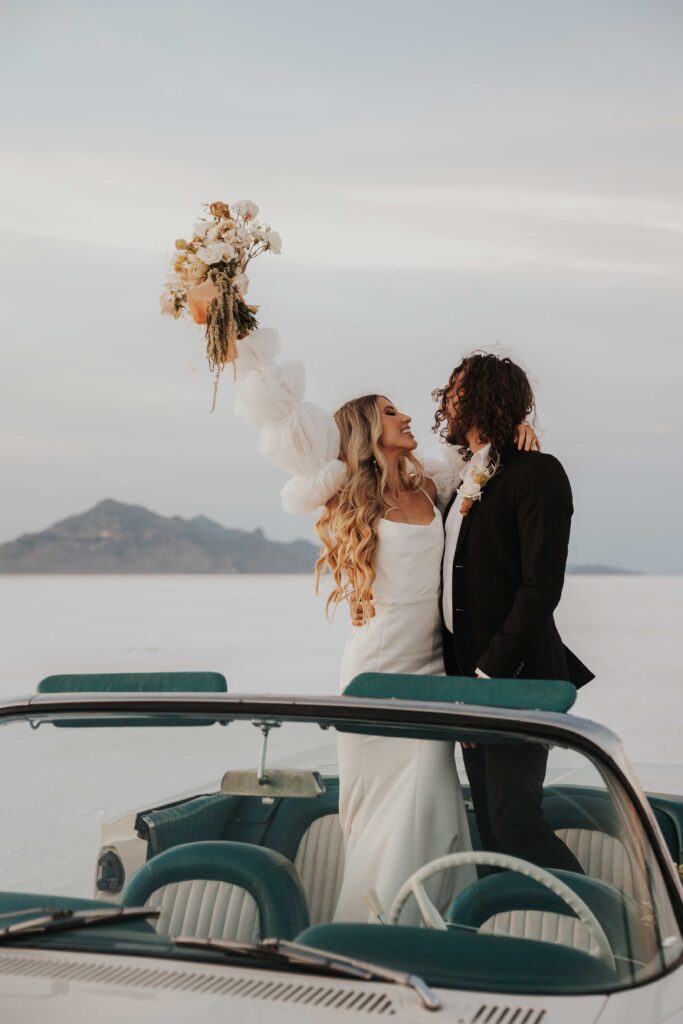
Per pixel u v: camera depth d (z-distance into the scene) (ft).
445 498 13.23
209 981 6.33
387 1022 5.92
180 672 8.27
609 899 6.94
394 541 12.42
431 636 12.64
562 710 7.54
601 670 84.38
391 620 12.48
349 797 7.48
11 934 6.82
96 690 8.25
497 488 12.21
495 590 12.15
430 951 6.76
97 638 134.21
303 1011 5.99
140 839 7.48
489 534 12.17
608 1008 6.19
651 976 6.61
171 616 200.13
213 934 7.24
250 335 12.74
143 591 414.00
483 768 7.37
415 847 7.38
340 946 6.81
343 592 12.89
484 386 12.48
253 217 12.82
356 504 12.49
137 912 7.03
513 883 7.22
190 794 7.59
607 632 139.85
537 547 11.91
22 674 85.51
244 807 7.63
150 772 7.60
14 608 244.22
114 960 6.60
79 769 7.68
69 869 7.46
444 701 7.80
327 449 12.58
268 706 7.72
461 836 7.43
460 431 12.80
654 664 89.81
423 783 7.41
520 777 7.26
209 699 7.84
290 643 122.83
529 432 12.60
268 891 7.29
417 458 13.26
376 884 7.38
